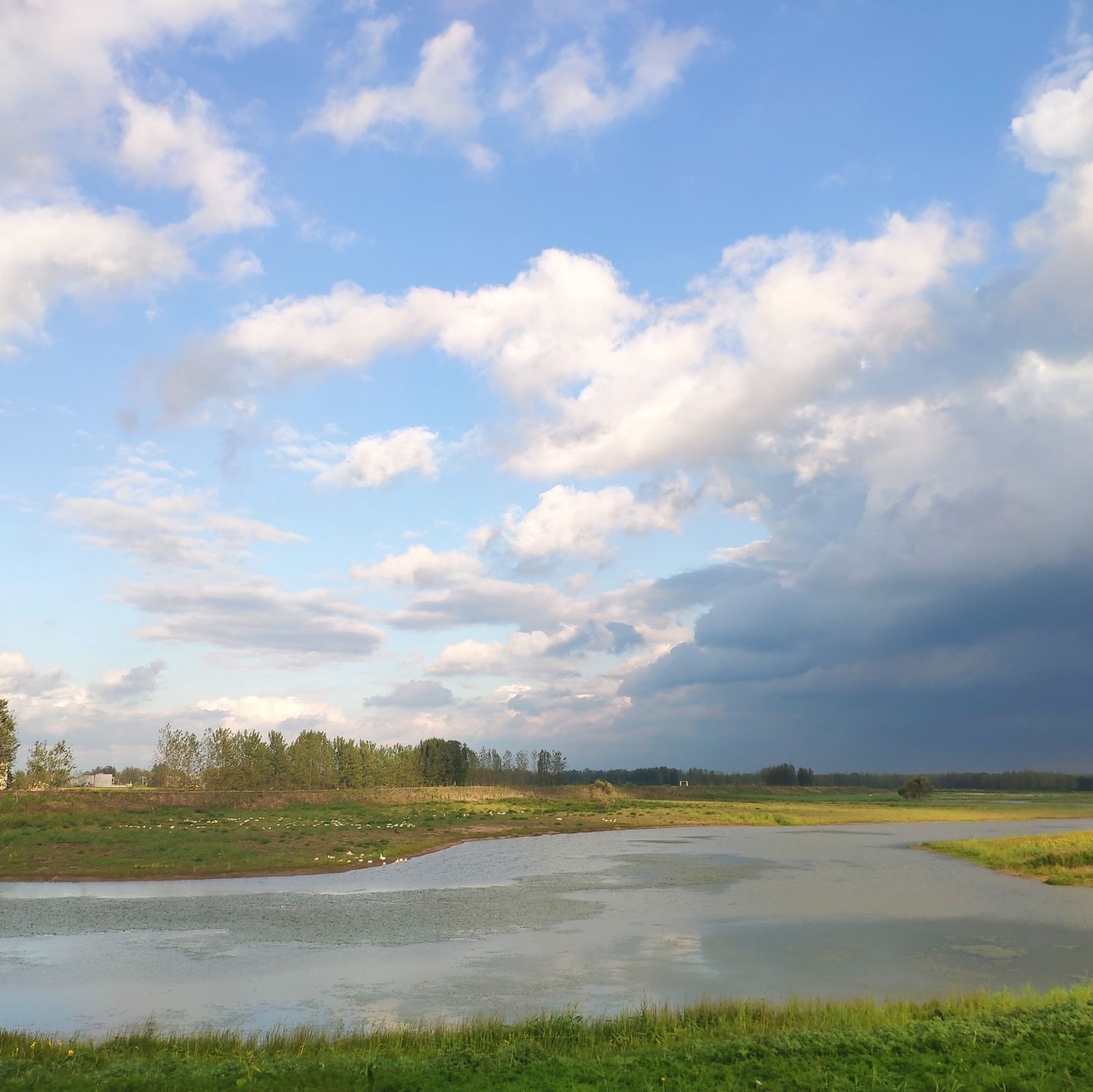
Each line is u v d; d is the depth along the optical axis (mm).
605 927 32812
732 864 56875
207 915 35750
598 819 100562
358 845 63375
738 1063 14867
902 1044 15680
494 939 30500
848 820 114750
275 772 116625
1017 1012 18000
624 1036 17641
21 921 34281
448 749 151750
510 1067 15102
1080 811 149500
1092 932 32031
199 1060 16109
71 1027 19953
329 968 25859
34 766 95062
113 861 51906
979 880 48906
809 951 28375
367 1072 14609
